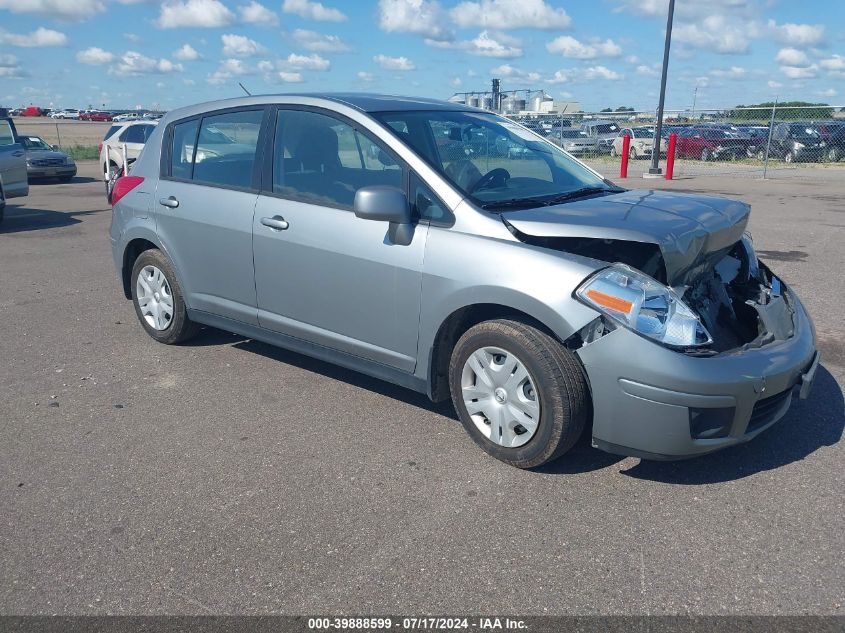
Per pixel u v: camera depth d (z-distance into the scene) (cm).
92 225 1223
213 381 492
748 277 439
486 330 362
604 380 330
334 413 439
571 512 330
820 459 377
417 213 390
